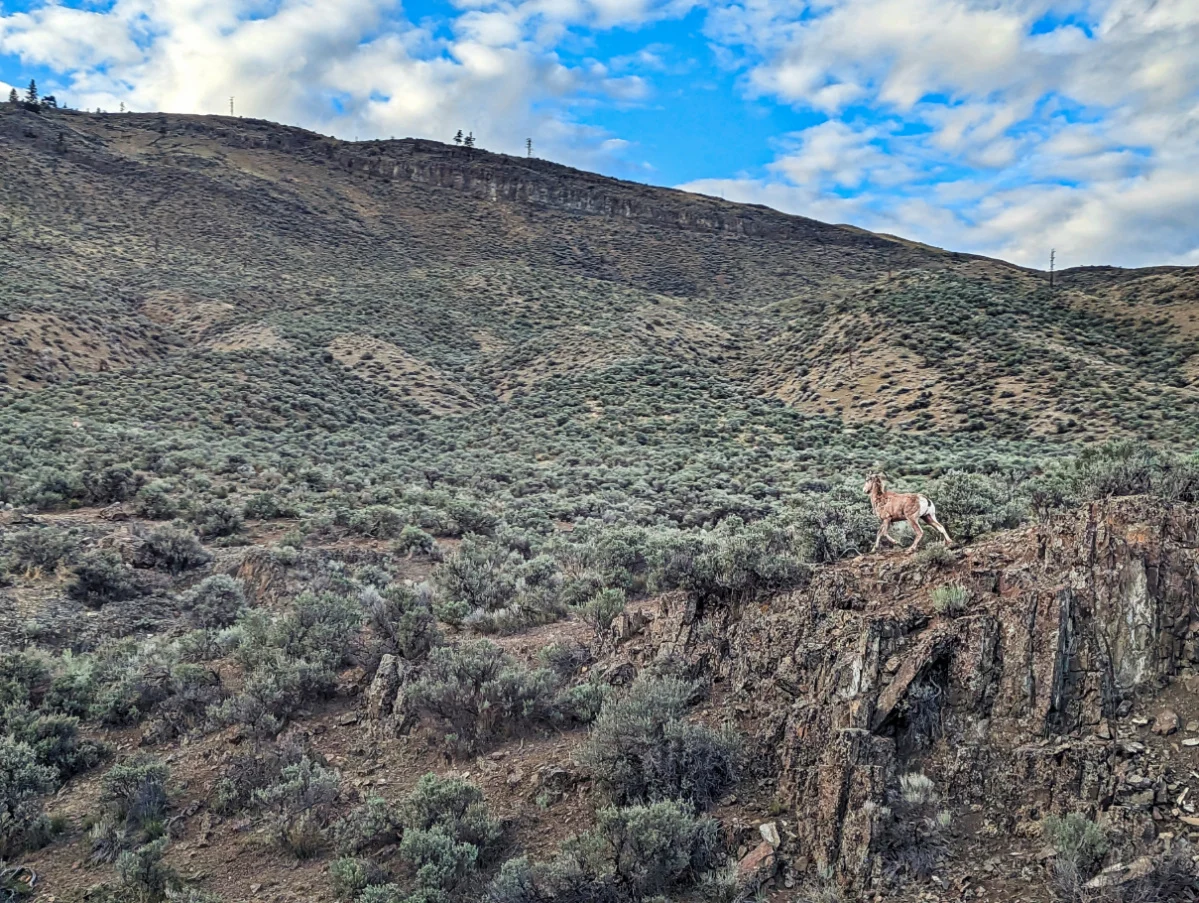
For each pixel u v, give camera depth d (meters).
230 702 14.03
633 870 8.83
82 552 25.53
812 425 64.50
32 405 51.56
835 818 8.59
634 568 21.66
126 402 56.78
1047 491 15.23
